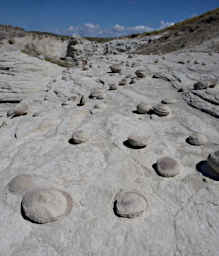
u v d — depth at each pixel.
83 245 2.16
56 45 36.97
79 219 2.44
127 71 9.55
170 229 2.31
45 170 3.27
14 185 2.84
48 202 2.45
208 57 11.05
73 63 21.64
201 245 2.13
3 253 2.08
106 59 14.08
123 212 2.43
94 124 4.72
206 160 3.37
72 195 2.78
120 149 3.76
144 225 2.36
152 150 3.70
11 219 2.42
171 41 22.70
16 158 3.64
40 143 4.08
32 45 33.72
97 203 2.66
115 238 2.23
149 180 3.03
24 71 9.33
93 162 3.43
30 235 2.25
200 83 5.90
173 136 4.12
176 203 2.64
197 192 2.78
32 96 8.08
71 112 5.53
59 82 8.78
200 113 5.00
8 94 8.23
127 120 4.80
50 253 2.09
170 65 9.99
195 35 20.38
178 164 3.16
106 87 7.53
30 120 5.25
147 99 6.16
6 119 5.80
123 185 2.95
